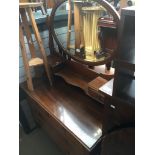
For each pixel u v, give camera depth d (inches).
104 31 40.7
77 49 49.8
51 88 54.2
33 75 60.4
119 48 25.5
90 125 40.8
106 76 45.9
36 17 51.9
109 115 33.0
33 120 61.7
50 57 57.1
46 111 46.3
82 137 37.9
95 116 43.1
